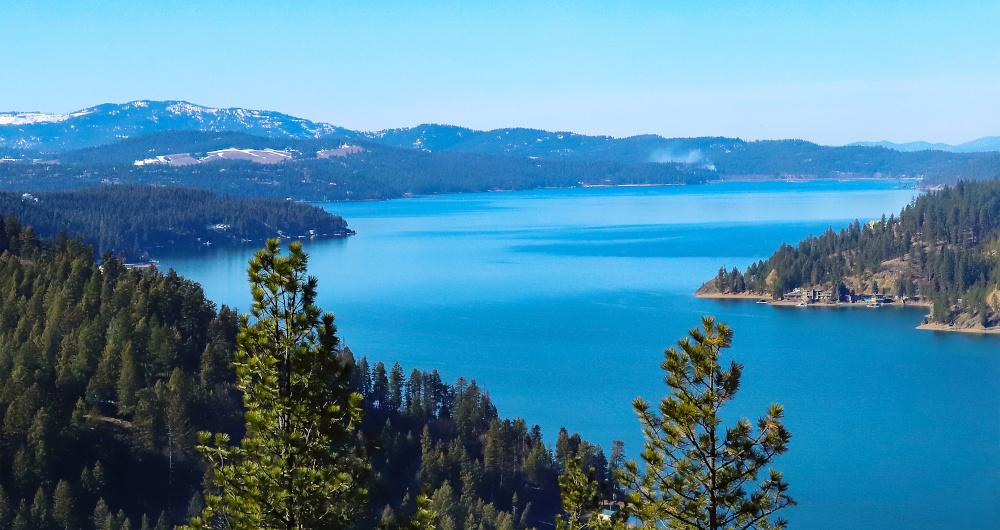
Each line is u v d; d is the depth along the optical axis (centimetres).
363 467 4509
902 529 15162
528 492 15300
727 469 4131
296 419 4375
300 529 4322
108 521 12406
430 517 4691
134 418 14625
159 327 17162
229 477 4306
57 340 17112
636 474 4262
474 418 17712
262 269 4453
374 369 19125
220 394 15562
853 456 18912
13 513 12431
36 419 13662
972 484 17238
